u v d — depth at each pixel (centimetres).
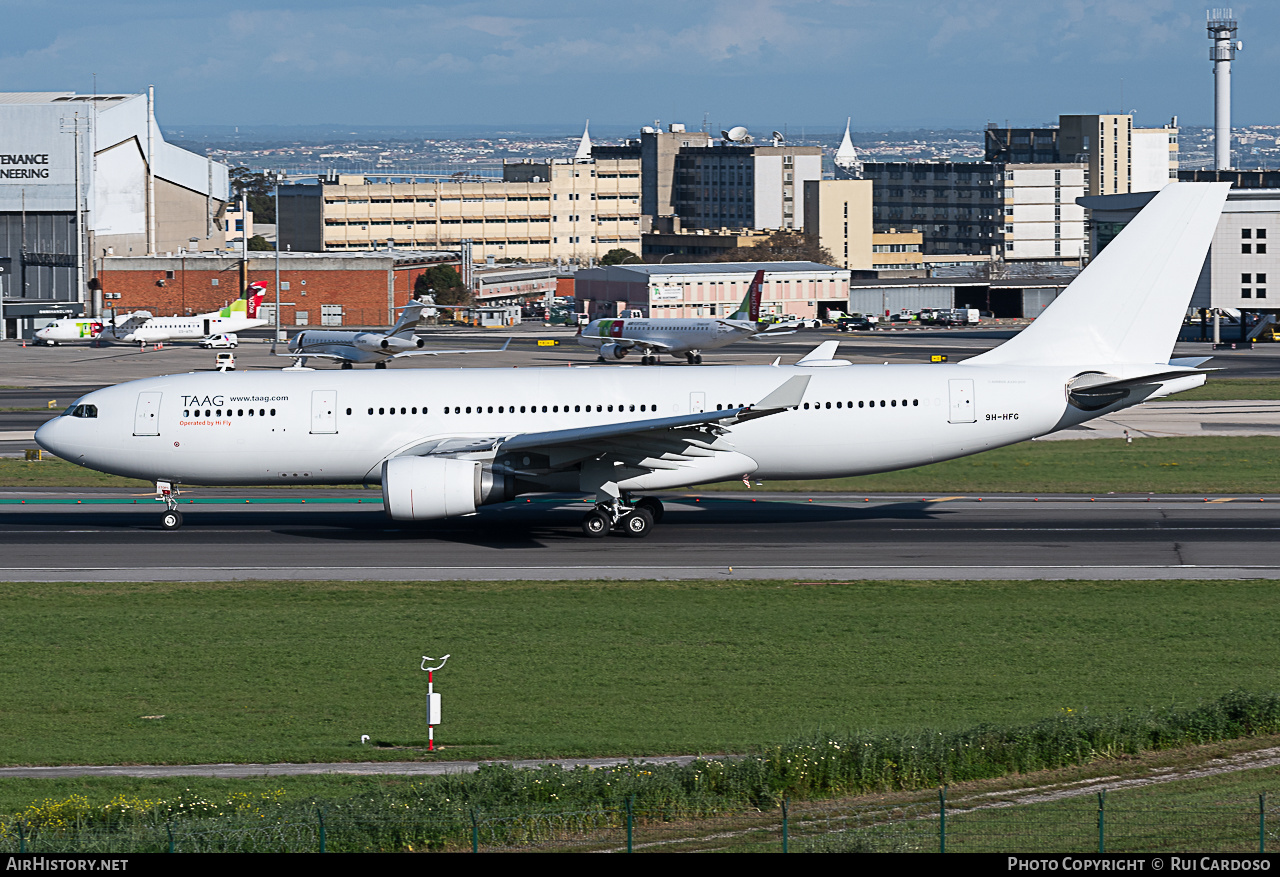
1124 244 19362
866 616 15050
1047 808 9050
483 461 18588
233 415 19725
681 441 18725
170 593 16375
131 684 12756
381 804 9125
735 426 19125
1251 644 13750
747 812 9312
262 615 15275
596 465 19050
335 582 16912
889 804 9388
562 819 8981
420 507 18312
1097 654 13475
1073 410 19212
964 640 14038
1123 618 14812
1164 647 13688
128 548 19025
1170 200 19200
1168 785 9600
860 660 13350
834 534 19725
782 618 15000
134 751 10875
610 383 19725
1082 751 10325
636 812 9119
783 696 12238
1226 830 8412
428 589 16500
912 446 19238
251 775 10231
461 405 19650
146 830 8725
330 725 11569
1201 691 12212
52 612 15475
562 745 10862
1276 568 17225
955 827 8675
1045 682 12562
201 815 9094
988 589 16288
